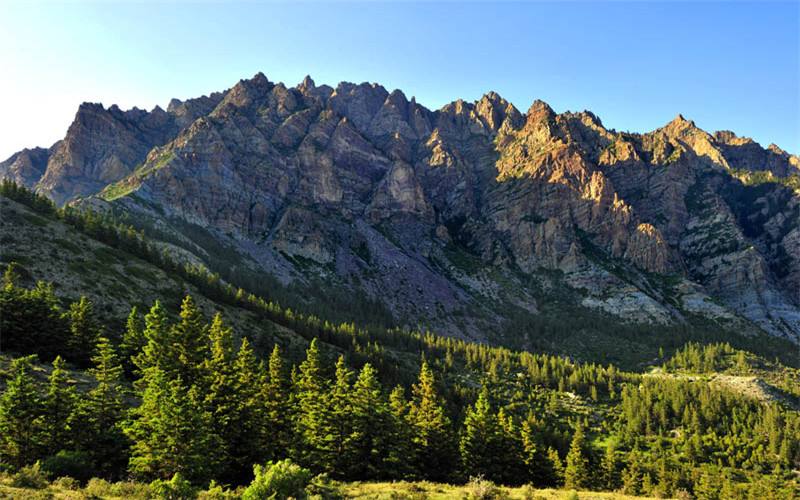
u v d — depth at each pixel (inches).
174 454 1817.2
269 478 1505.9
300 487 1552.7
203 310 5723.4
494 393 6948.8
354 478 2440.9
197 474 1827.0
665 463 5000.0
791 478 5177.2
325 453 2484.0
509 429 3472.0
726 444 5944.9
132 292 5172.2
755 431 6176.2
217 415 2388.0
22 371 1994.3
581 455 4279.0
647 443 5994.1
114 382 2684.5
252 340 5600.4
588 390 7564.0
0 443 1781.5
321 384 3393.2
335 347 6786.4
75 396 1993.1
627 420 6555.1
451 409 5649.6
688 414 6520.7
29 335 3125.0
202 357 3176.7
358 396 2600.9
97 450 1891.0
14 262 4239.7
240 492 1577.3
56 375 1961.1
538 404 6865.2
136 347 3518.7
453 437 3174.2
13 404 1809.8
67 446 1851.6
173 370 2960.1
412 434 2938.0
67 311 3954.2
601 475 4276.6
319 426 2544.3
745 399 7116.1
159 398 1971.0
